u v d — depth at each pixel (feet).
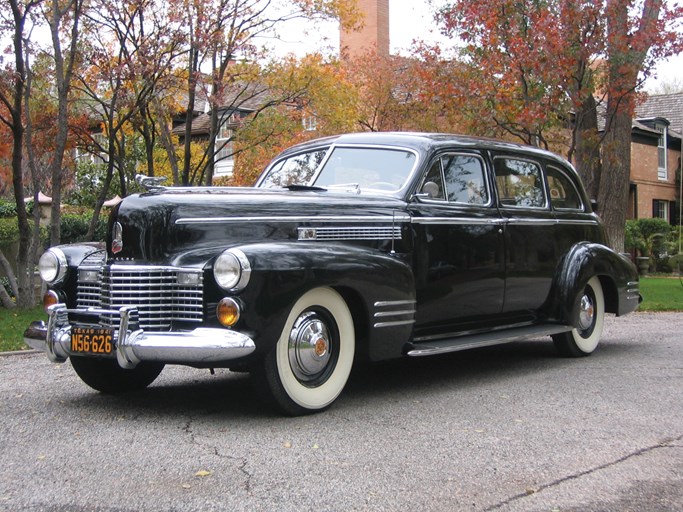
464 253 19.56
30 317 32.94
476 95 42.45
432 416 15.79
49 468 12.16
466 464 12.55
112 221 15.67
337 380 16.11
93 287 16.33
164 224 15.19
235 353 14.05
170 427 14.71
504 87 40.06
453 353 24.79
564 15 38.29
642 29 39.06
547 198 23.12
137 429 14.56
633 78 39.99
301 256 14.92
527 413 16.15
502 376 20.52
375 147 19.99
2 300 36.86
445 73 45.68
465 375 20.70
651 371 21.27
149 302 15.02
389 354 17.03
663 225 86.94
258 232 15.87
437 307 18.99
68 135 45.09
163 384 19.35
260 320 14.25
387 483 11.57
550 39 37.99
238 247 14.42
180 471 12.01
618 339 28.12
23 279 36.58
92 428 14.65
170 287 15.07
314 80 47.80
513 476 11.99
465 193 20.21
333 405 16.78
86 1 38.60
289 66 47.09
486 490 11.34
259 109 48.21
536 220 22.06
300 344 15.33
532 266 21.81
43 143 43.75
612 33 38.70
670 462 12.81
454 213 19.40
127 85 39.06
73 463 12.42
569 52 38.75
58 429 14.58
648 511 10.62
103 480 11.59
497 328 21.29
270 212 16.08
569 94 40.09
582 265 22.86
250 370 15.02
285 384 15.12
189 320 14.84
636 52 39.14
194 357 14.08
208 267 14.75
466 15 41.78
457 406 16.76
